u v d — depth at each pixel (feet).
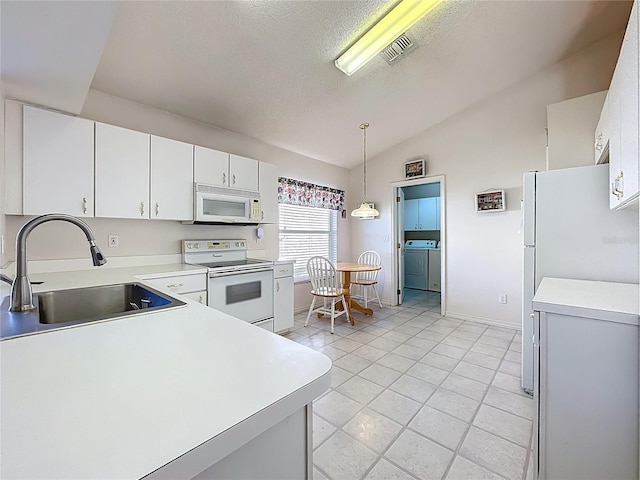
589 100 7.60
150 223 8.89
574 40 9.01
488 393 6.81
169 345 2.55
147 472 1.23
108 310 5.28
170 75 7.55
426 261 19.67
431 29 7.81
